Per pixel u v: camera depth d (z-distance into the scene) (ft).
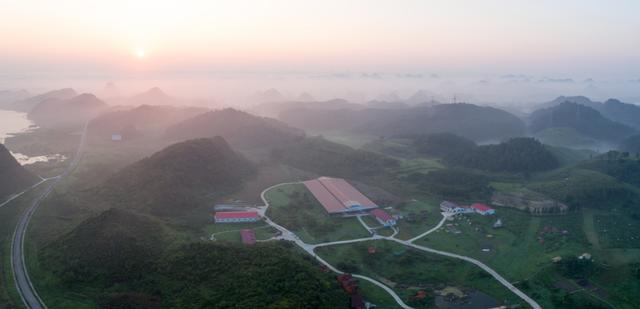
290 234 534.78
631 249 488.85
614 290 407.64
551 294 403.54
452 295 402.52
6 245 461.37
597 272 437.58
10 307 334.65
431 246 508.53
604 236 524.93
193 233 509.76
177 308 328.29
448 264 462.60
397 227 565.53
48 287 363.56
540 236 531.50
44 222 534.78
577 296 397.19
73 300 342.23
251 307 309.42
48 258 405.39
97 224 429.38
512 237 533.55
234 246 412.36
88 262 382.42
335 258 472.03
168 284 361.92
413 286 421.18
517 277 437.58
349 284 389.39
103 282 366.43
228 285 346.33
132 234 420.77
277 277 346.33
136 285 363.76
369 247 498.28
